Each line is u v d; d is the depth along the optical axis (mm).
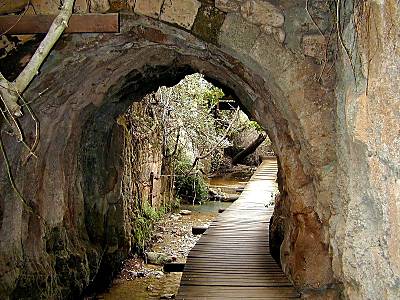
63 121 4000
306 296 3312
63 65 3195
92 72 3693
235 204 7645
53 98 3555
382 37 1908
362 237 2256
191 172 9789
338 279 2867
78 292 4551
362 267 2287
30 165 3740
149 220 6965
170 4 2848
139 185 6605
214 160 13000
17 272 3668
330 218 2891
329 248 3021
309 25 2781
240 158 14367
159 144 7668
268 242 5367
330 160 2834
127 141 5824
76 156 4625
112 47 3344
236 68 3422
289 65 2805
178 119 8609
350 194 2395
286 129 3281
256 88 3523
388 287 1998
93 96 4176
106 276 5297
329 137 2820
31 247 3918
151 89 5125
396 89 1821
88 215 5000
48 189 4133
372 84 2004
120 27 3020
